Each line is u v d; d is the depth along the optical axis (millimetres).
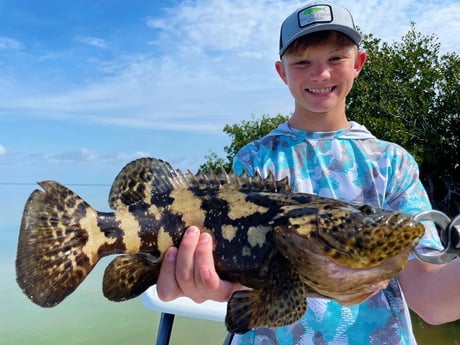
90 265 524
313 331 637
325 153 716
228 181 575
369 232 493
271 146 751
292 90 745
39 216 503
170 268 512
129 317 2256
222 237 536
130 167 561
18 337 2059
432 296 563
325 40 693
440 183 5355
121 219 542
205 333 1497
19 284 479
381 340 628
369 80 5309
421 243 577
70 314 2336
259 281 522
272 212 530
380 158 706
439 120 5191
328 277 496
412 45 5328
